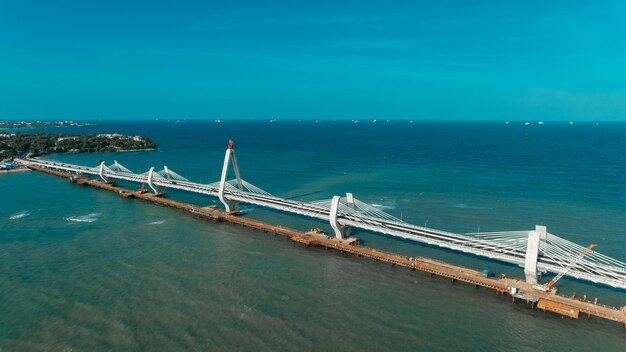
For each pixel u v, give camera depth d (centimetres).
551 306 7788
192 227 13025
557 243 9150
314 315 7575
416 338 6938
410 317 7594
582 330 7275
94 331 6956
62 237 11756
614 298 8388
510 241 9944
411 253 10838
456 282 9112
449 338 6969
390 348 6631
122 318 7350
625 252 10744
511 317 7688
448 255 10700
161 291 8400
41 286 8538
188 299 8081
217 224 13475
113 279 8925
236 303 7956
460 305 8094
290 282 8975
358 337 6906
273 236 12262
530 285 8575
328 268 9812
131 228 12800
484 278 8925
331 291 8575
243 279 9069
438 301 8238
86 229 12600
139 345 6594
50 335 6831
